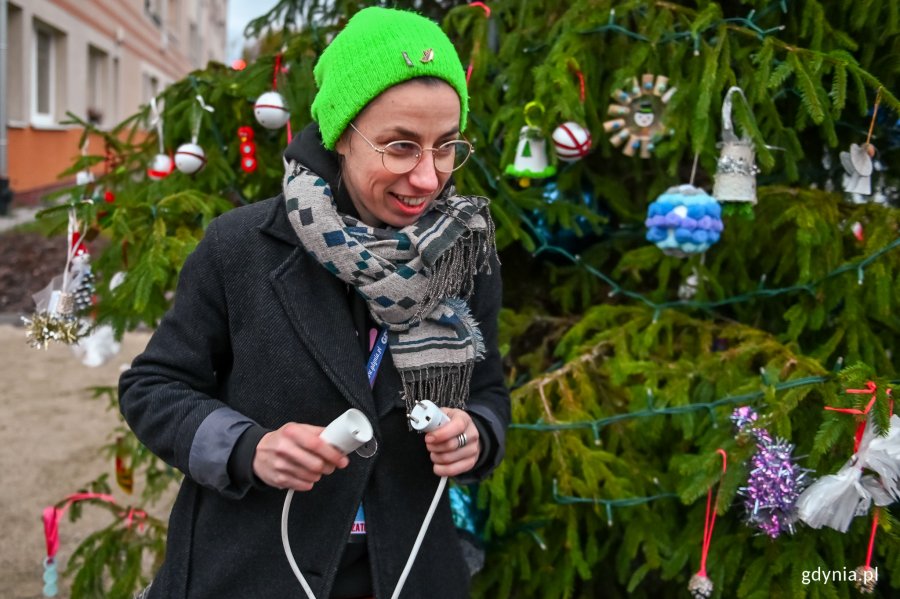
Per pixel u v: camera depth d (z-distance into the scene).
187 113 2.25
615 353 2.01
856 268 1.85
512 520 1.95
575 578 2.07
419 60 1.14
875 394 1.49
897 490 1.52
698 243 1.77
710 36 1.98
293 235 1.22
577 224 2.16
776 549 1.71
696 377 1.91
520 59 2.11
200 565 1.25
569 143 1.89
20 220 9.83
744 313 2.11
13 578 2.77
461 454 1.20
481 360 1.37
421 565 1.30
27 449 3.99
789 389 1.71
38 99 12.75
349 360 1.20
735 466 1.64
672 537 1.87
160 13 21.77
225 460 1.12
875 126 2.07
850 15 1.97
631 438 1.95
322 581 1.20
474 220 1.26
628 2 1.95
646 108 1.92
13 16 11.08
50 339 1.90
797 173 2.00
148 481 2.54
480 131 2.11
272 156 2.34
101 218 2.19
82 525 3.20
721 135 1.93
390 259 1.20
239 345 1.22
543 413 1.90
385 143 1.16
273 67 2.19
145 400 1.21
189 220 2.17
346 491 1.22
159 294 2.08
